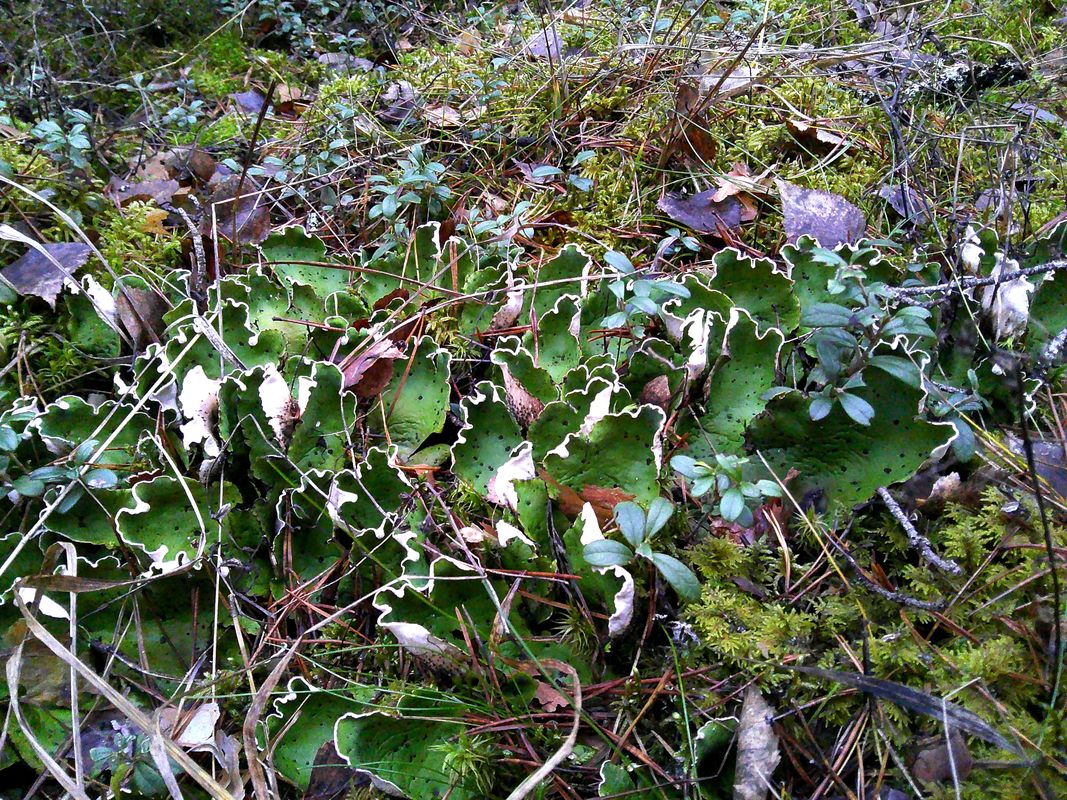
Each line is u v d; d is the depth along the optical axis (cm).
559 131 338
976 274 222
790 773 158
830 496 191
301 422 194
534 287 237
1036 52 376
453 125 354
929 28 360
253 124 381
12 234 229
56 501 182
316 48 466
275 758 159
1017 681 156
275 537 187
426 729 159
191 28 463
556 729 161
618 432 180
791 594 179
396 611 168
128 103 400
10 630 169
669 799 151
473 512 202
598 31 395
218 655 181
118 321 238
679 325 212
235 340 218
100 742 169
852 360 193
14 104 341
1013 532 175
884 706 157
